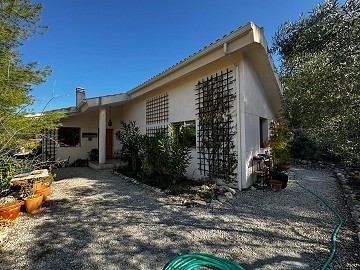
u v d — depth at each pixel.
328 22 3.33
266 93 8.81
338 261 2.62
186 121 8.12
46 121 6.02
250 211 4.45
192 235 3.42
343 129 3.88
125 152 10.36
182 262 2.60
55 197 5.75
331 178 7.88
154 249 3.01
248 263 2.63
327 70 3.98
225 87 6.55
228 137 6.39
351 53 3.15
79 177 8.64
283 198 5.31
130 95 10.99
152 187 6.54
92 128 13.19
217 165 6.71
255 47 5.69
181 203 5.06
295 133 10.66
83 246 3.11
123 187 6.83
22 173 6.10
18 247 3.10
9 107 5.03
